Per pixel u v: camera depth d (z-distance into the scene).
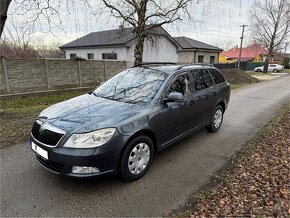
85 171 2.96
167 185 3.40
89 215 2.75
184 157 4.39
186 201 3.03
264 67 41.06
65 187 3.29
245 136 5.68
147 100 3.79
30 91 12.57
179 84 4.34
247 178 3.58
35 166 3.90
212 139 5.41
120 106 3.61
